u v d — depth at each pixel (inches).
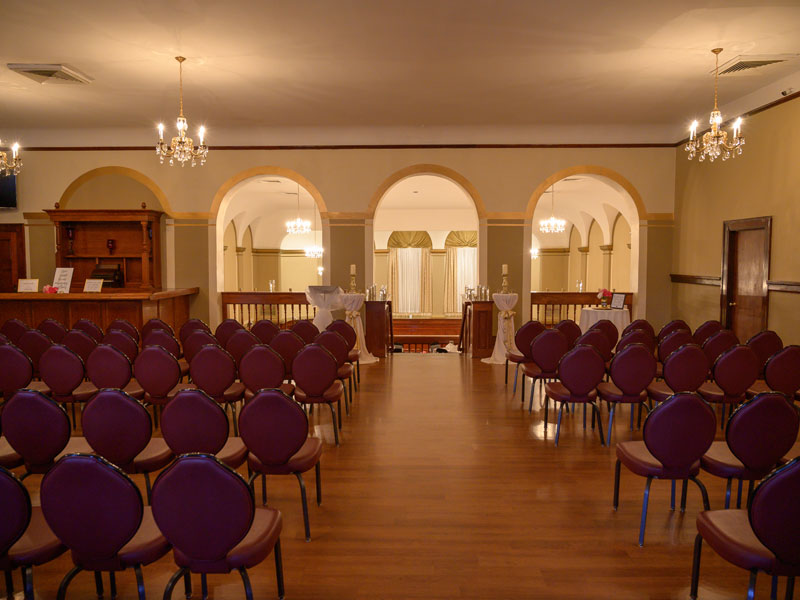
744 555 88.0
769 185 275.0
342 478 159.9
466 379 294.7
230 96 296.2
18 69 249.0
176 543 84.0
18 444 116.3
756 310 287.7
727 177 312.2
